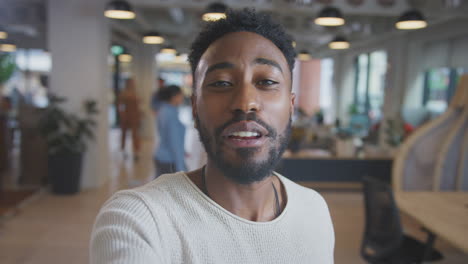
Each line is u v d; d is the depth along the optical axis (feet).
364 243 7.54
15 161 21.20
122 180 17.25
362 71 34.14
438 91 23.59
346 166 15.01
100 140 15.80
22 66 31.94
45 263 8.95
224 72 1.91
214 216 1.95
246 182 1.95
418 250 7.33
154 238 1.78
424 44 23.71
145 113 31.83
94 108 15.28
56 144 14.30
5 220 11.65
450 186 9.86
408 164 9.86
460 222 6.18
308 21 22.53
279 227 2.09
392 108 24.80
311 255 2.19
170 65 49.01
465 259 9.67
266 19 2.10
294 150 15.28
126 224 1.77
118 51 29.35
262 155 1.91
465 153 9.73
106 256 1.63
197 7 16.74
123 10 12.70
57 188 14.51
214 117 1.91
